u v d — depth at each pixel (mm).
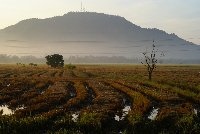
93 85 67312
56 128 28000
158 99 48531
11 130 26422
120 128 30094
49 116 32688
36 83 73938
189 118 29875
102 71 141375
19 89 58562
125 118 33312
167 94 52625
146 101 43281
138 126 28891
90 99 49281
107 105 41594
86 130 27750
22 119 29266
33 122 28656
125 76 104125
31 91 57375
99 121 29141
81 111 36281
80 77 97500
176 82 77875
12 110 40406
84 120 29000
